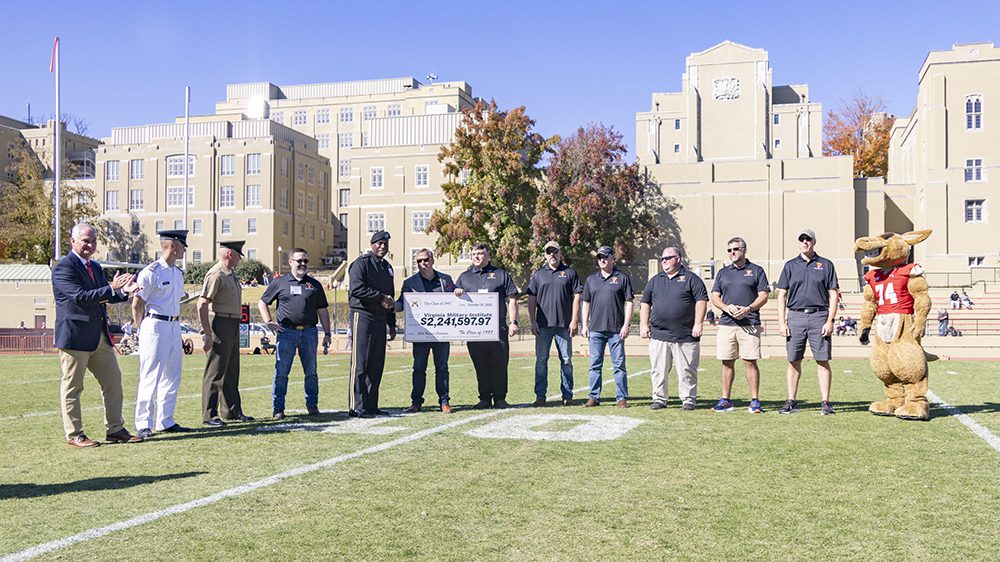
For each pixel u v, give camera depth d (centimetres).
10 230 7775
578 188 5109
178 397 1327
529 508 553
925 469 672
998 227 5109
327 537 488
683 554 453
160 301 892
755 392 1039
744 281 1031
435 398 1302
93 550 463
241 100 11275
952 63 5219
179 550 463
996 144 5144
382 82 11156
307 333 1047
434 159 6388
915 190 5700
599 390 1127
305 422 980
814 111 7850
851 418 978
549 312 1127
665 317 1071
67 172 8888
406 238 6397
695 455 738
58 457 752
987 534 488
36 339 4150
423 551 460
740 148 7238
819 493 591
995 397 1259
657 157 8438
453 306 1077
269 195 7900
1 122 10569
